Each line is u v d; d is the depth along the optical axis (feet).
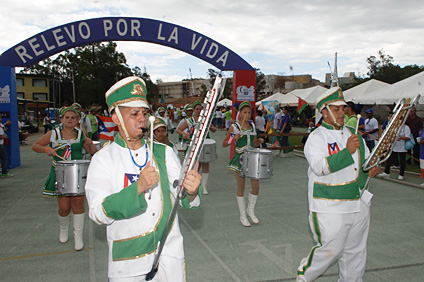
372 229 17.04
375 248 14.73
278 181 28.32
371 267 12.95
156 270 6.31
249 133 18.33
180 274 6.68
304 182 27.91
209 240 15.69
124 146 6.82
